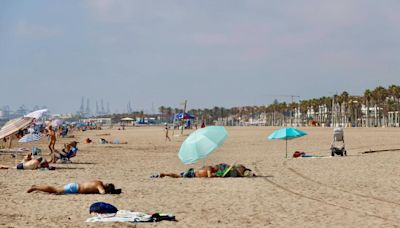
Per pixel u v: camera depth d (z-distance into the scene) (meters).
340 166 23.83
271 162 26.77
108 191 15.80
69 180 19.48
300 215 12.06
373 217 11.67
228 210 12.84
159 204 13.85
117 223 11.09
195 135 20.02
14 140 57.84
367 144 45.47
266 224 11.09
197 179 19.52
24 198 14.76
